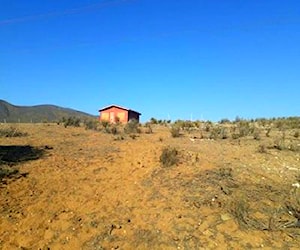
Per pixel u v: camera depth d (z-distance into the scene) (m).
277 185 9.95
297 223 8.05
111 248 7.86
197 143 15.58
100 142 16.33
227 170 10.85
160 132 20.73
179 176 10.70
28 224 8.69
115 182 10.78
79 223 8.69
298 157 12.89
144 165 11.90
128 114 40.69
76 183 10.73
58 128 22.42
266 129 21.64
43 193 10.09
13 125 24.09
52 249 7.95
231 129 21.42
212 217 8.47
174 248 7.68
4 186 10.30
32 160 12.65
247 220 8.26
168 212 8.82
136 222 8.62
